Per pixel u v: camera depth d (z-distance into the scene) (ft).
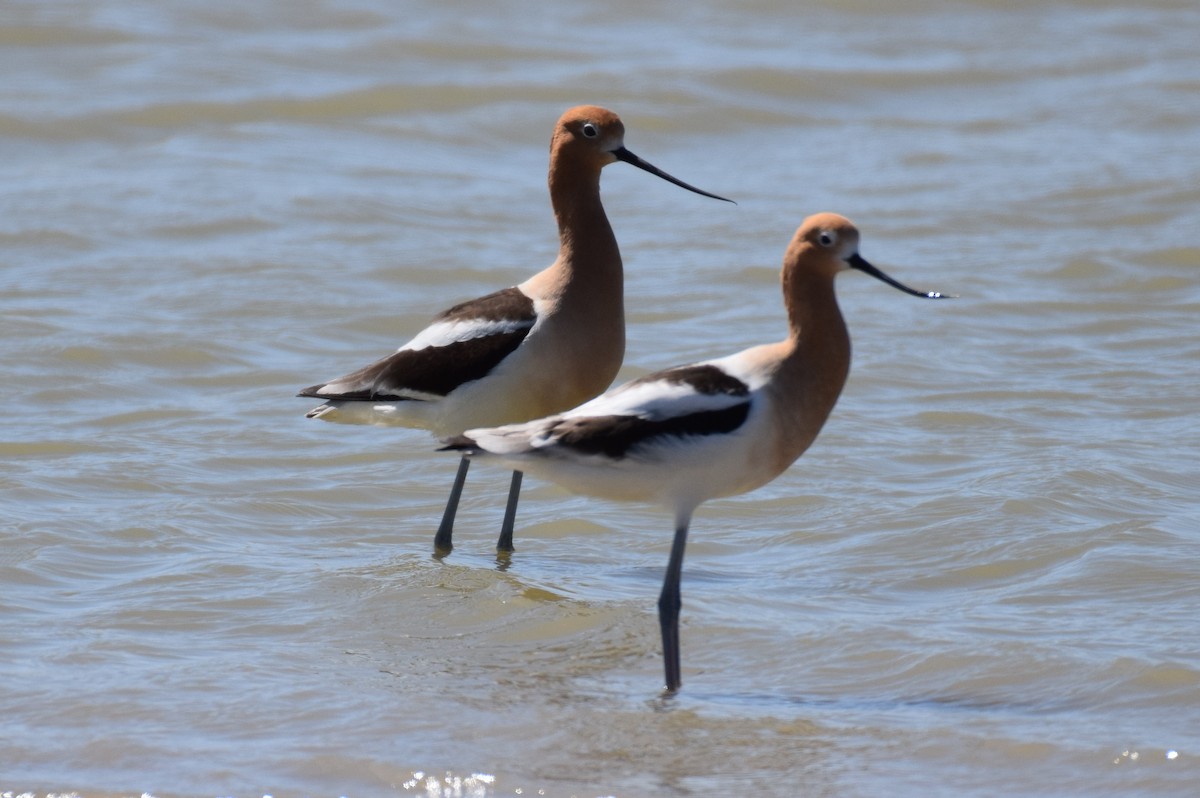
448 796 28.40
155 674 33.01
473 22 103.65
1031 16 109.40
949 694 32.12
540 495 44.75
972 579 38.09
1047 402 50.98
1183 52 101.71
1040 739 29.96
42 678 32.65
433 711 31.48
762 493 43.88
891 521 41.50
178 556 39.63
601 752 29.81
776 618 35.83
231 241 69.00
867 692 32.35
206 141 82.99
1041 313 60.49
